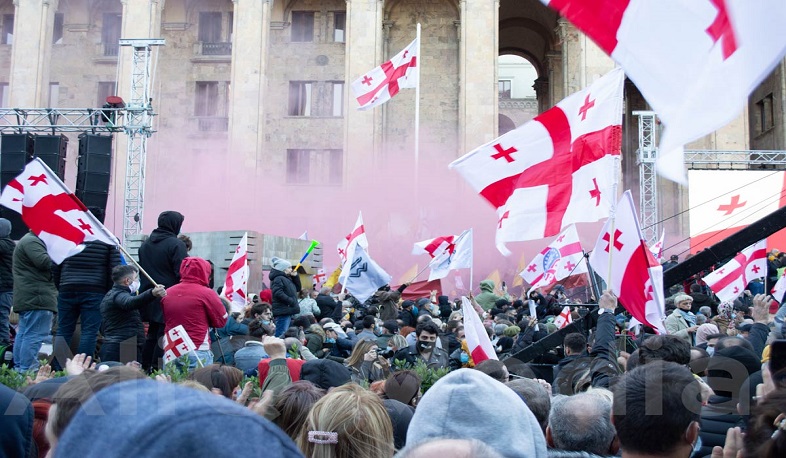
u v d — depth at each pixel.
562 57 54.56
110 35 56.47
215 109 56.34
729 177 38.78
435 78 56.09
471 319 9.70
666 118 4.50
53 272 13.43
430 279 24.08
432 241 24.12
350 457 4.46
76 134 54.78
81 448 1.80
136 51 39.00
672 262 24.12
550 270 19.80
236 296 17.41
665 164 4.46
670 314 16.50
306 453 4.62
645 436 3.77
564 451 4.56
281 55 56.78
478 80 51.53
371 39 52.03
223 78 56.25
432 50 56.38
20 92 51.62
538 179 10.46
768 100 51.97
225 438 1.74
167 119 56.09
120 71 51.12
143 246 12.60
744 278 17.86
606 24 4.80
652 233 38.38
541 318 22.12
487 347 9.62
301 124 56.06
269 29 53.50
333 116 56.09
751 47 4.03
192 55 56.53
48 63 52.72
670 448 3.77
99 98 55.94
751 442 3.51
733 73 4.15
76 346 13.46
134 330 11.23
